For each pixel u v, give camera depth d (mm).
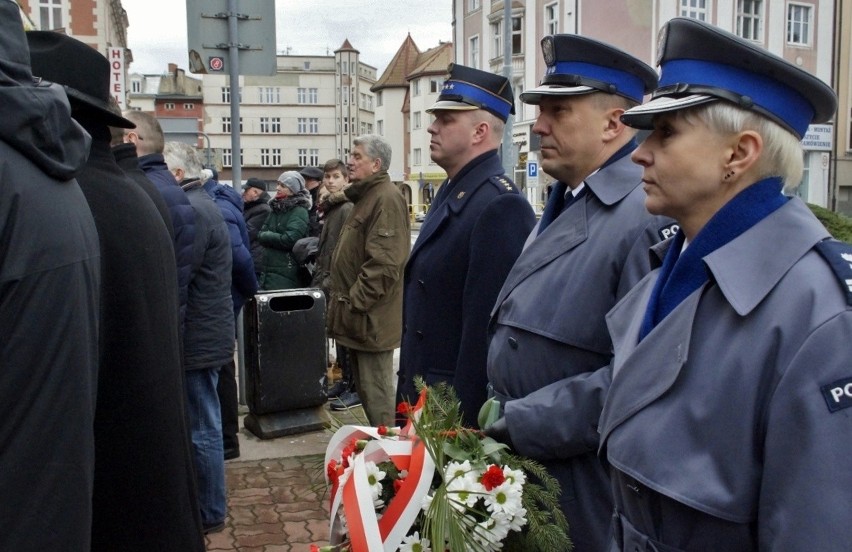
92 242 1612
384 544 1837
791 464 1190
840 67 27719
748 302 1282
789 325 1232
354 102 80688
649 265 1953
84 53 2004
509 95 3070
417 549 1830
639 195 2082
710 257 1351
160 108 76875
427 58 60438
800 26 27031
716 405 1295
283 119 79625
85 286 1552
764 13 26359
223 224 3898
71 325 1496
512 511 1851
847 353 1174
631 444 1405
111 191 1960
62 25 21594
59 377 1474
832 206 27219
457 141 2994
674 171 1408
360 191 4395
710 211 1427
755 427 1262
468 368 2631
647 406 1399
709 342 1334
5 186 1431
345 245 4426
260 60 5512
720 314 1337
